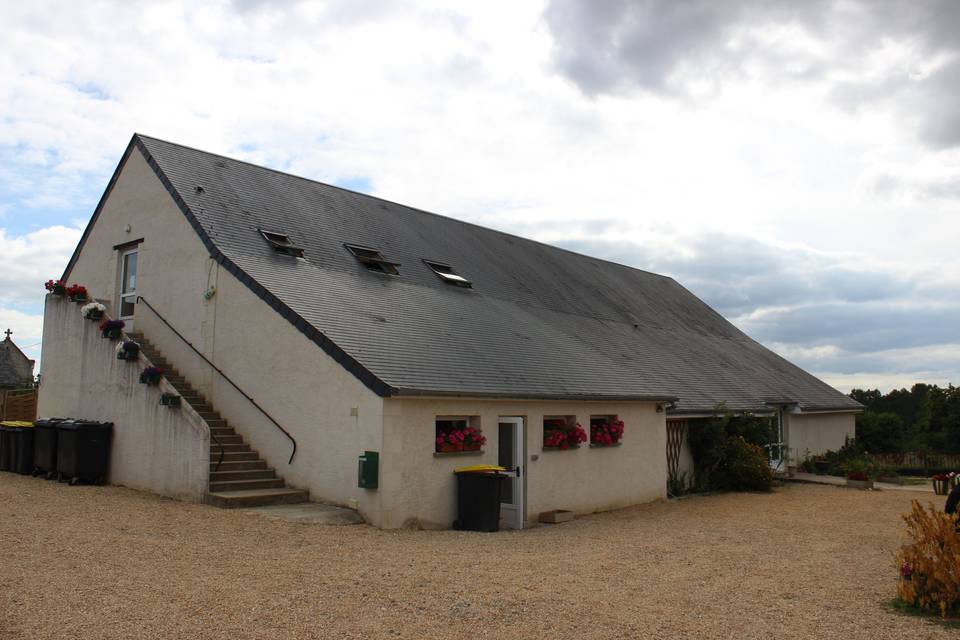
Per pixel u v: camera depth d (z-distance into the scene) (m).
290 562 8.02
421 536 10.63
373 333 13.02
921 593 7.08
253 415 13.29
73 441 13.54
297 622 5.94
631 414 16.50
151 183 16.22
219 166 17.61
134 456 13.41
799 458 24.95
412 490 11.44
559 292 23.08
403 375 11.65
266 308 13.23
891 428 32.12
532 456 13.59
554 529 12.47
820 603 7.31
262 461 12.95
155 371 13.10
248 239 15.09
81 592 6.43
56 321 16.25
